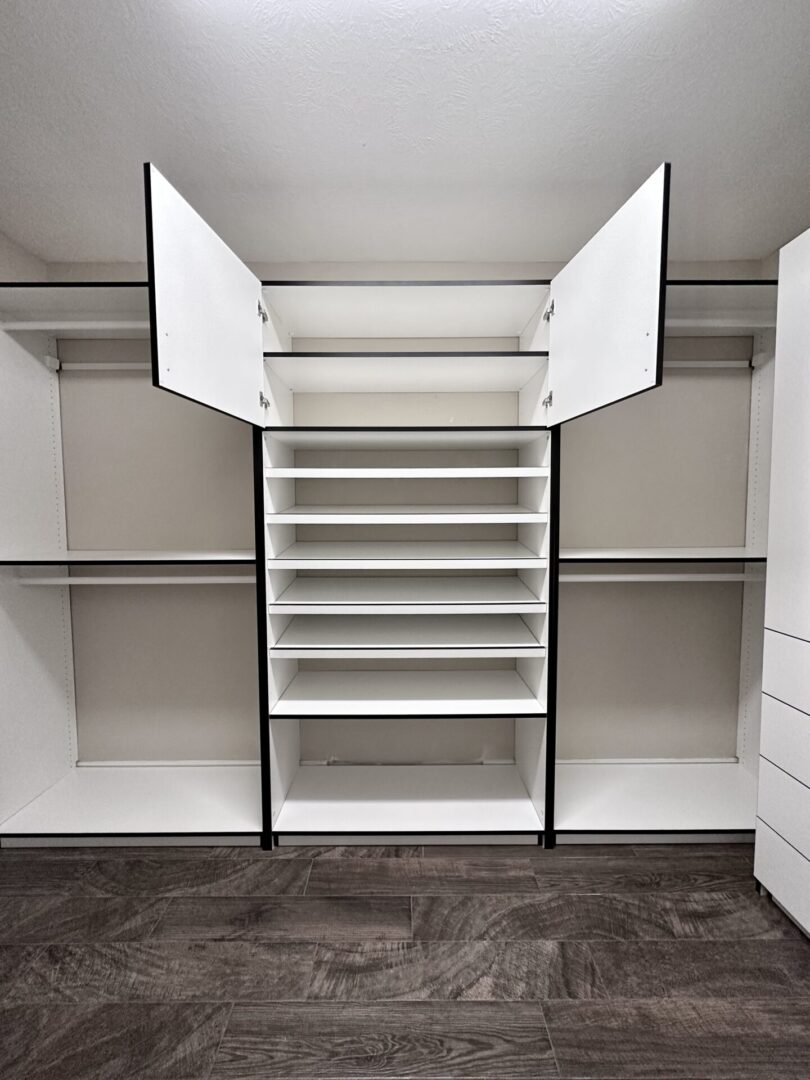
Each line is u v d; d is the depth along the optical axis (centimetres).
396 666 250
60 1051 129
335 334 235
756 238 214
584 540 247
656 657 252
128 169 169
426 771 246
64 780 240
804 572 155
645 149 162
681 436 245
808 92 139
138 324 199
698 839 204
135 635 250
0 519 206
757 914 171
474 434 196
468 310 207
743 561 199
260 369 186
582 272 160
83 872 190
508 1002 141
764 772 173
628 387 135
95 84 134
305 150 162
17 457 215
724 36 122
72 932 165
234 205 192
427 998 143
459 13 115
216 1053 129
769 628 170
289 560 197
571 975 149
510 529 250
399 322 220
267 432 194
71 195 183
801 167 170
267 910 173
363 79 134
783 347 162
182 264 133
